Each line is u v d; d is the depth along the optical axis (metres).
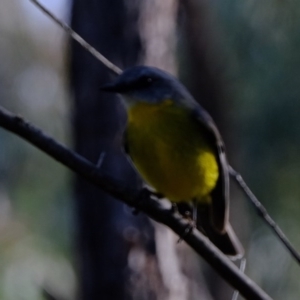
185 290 11.50
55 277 13.09
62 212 14.51
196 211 9.12
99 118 11.06
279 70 12.64
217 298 14.62
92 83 11.06
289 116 12.71
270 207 13.50
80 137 11.17
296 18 12.48
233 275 7.84
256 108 13.00
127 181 10.88
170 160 8.87
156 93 9.01
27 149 15.35
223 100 13.88
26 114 16.22
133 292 11.04
